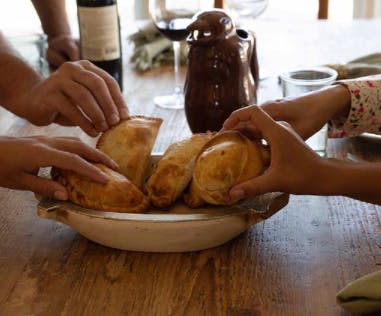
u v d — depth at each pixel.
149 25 1.74
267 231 0.93
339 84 1.07
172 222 0.82
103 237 0.86
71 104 1.08
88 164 0.87
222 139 0.87
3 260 0.88
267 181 0.82
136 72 1.68
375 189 0.85
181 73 1.66
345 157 1.16
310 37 1.84
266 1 1.74
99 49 1.49
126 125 0.99
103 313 0.77
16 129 1.35
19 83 1.22
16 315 0.77
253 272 0.84
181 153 0.91
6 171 0.91
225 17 1.15
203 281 0.82
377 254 0.87
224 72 1.16
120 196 0.86
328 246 0.89
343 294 0.74
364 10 2.77
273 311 0.76
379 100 1.07
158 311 0.77
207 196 0.85
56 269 0.86
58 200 0.89
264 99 1.42
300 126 0.99
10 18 2.94
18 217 1.00
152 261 0.87
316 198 1.02
